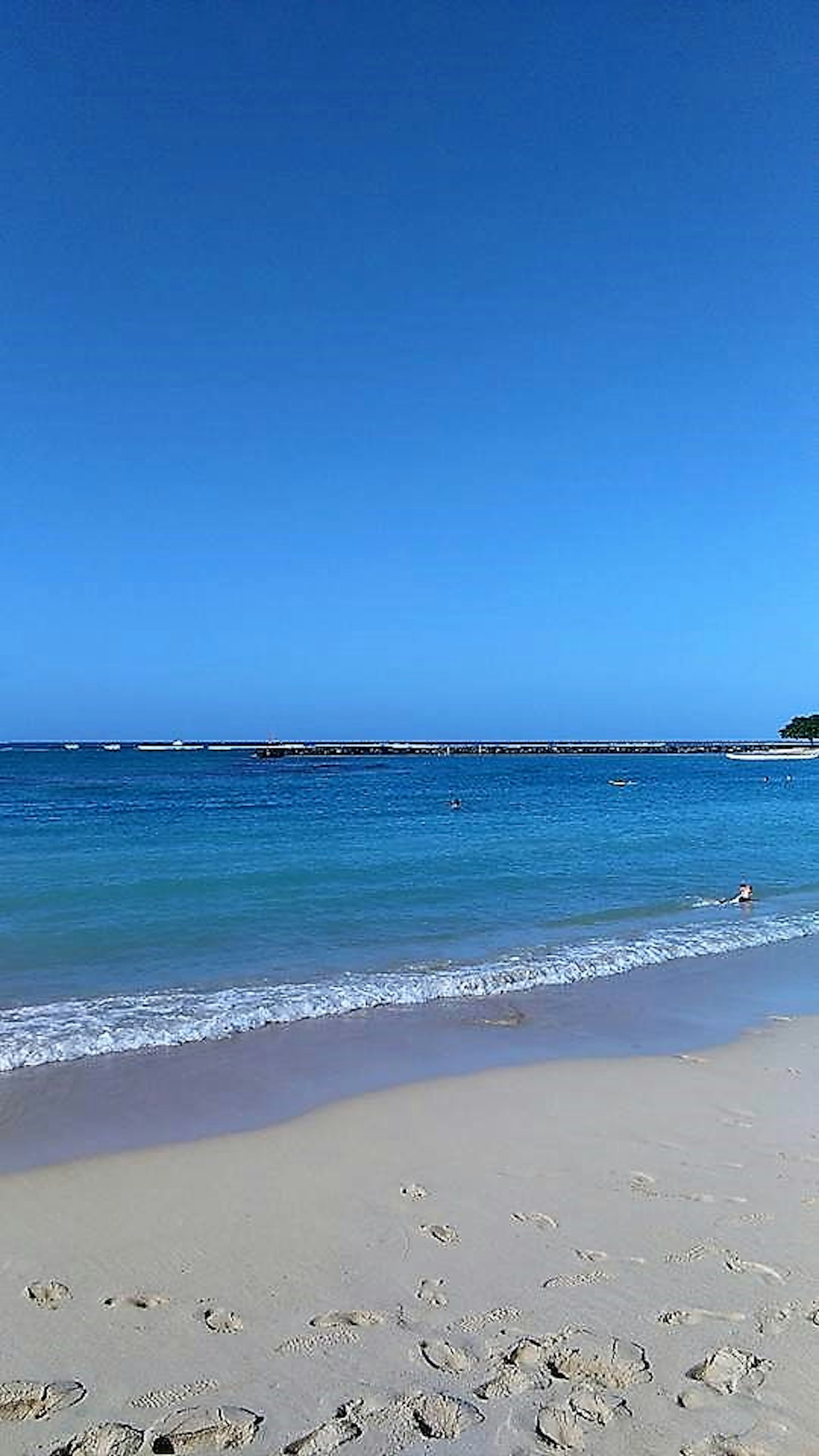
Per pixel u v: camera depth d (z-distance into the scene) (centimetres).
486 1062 857
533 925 1486
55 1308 440
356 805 4428
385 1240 512
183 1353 403
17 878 1814
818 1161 631
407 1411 362
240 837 2686
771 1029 978
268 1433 350
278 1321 429
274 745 19300
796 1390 374
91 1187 583
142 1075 805
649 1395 371
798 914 1625
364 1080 802
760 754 12825
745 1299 446
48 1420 358
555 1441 344
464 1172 610
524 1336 414
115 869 1953
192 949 1269
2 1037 897
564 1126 698
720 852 2455
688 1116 721
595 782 7244
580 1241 510
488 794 5503
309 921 1463
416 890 1753
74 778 7544
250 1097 757
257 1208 554
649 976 1200
